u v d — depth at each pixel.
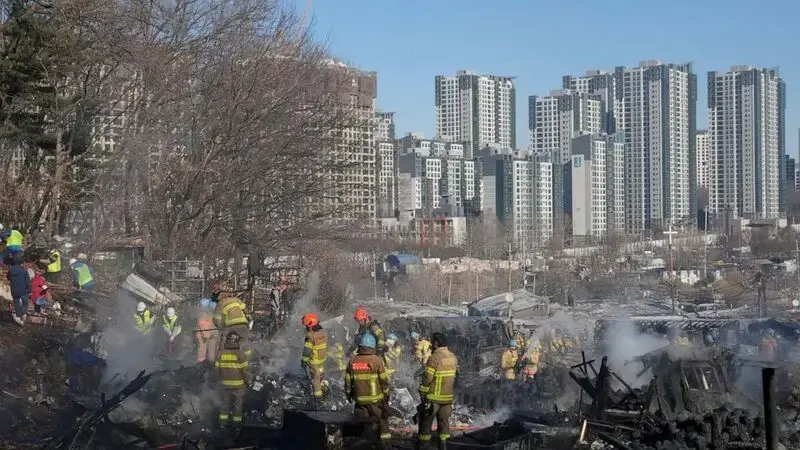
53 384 19.27
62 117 38.91
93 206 42.59
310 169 47.25
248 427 16.20
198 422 17.23
